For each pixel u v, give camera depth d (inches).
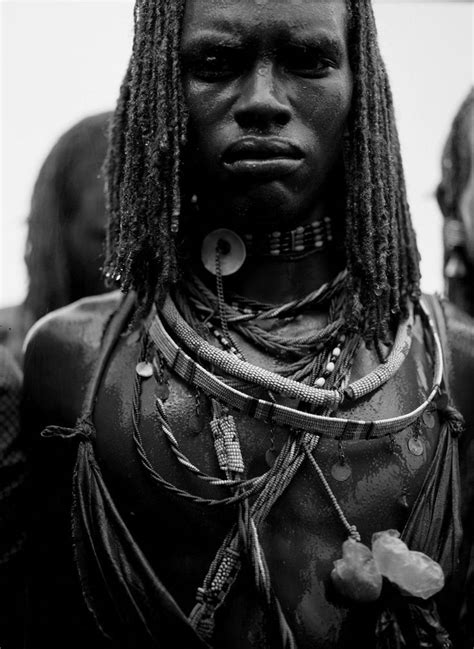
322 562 66.1
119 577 65.7
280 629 64.2
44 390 72.6
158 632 65.2
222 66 67.1
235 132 66.6
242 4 66.2
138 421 68.1
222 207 69.4
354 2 69.9
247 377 67.4
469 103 102.6
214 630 65.5
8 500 74.9
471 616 70.8
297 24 66.1
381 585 64.4
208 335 70.1
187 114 67.8
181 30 67.9
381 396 68.8
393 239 71.0
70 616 69.6
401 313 71.8
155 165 68.7
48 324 74.1
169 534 66.7
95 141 96.2
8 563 74.5
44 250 97.0
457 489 68.5
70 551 69.6
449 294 102.8
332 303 71.2
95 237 95.3
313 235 71.5
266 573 64.6
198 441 67.4
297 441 66.8
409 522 66.9
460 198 102.1
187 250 71.9
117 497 67.7
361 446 67.6
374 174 70.5
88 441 68.4
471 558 71.3
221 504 65.4
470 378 72.4
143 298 71.5
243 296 71.5
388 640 64.5
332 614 65.7
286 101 66.6
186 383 68.5
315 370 69.1
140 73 69.7
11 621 74.5
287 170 66.6
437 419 69.9
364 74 70.2
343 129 69.7
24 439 75.0
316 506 66.7
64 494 70.4
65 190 96.5
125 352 70.9
